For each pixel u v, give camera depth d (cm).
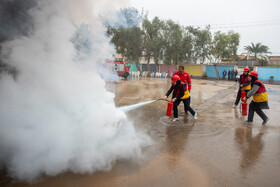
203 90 1261
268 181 250
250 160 307
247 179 253
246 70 670
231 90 1298
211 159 307
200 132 437
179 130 447
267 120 498
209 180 248
